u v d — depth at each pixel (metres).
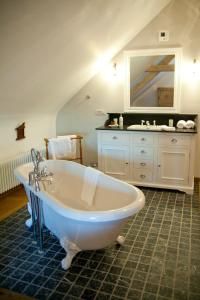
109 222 1.97
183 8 3.62
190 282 2.01
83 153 4.72
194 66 3.74
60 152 4.05
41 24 2.09
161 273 2.11
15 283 2.04
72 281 2.05
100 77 4.26
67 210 1.98
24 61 2.48
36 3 1.83
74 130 4.67
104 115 4.39
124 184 2.47
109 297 1.89
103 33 3.01
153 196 3.57
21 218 3.04
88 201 2.89
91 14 2.43
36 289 1.97
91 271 2.15
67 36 2.54
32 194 2.51
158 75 3.94
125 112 4.23
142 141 3.67
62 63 3.06
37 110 4.03
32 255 2.37
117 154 3.86
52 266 2.22
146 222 2.90
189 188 3.59
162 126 3.77
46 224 2.61
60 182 3.30
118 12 2.76
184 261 2.25
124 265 2.22
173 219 2.96
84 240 2.15
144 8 3.15
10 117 3.64
